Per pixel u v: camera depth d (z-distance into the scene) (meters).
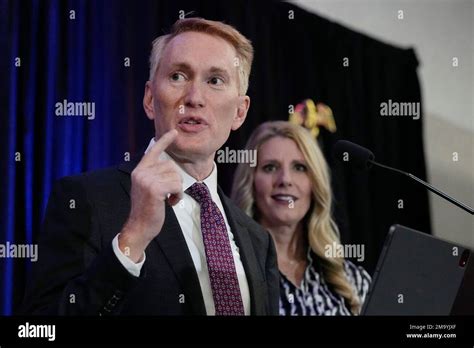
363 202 2.56
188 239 1.81
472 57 2.68
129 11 2.48
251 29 2.57
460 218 2.60
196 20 1.96
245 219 1.96
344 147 1.96
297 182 2.53
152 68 1.96
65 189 1.74
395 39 2.67
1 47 2.40
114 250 1.53
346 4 2.68
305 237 2.52
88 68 2.44
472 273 1.96
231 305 1.80
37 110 2.41
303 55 2.61
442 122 2.65
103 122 2.43
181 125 1.87
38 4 2.44
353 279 2.52
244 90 2.00
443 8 2.70
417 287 1.66
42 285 1.65
